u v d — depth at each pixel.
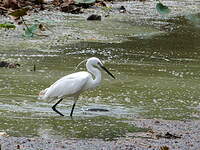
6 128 11.19
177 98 14.37
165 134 11.25
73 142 10.52
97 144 10.48
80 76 12.52
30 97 13.63
